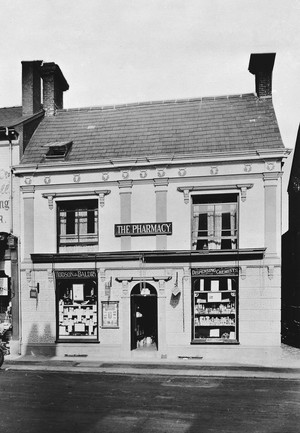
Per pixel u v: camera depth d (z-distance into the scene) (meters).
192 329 17.09
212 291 17.19
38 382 13.20
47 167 18.23
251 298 16.66
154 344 18.19
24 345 18.06
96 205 18.22
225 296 17.12
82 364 15.97
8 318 18.53
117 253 17.41
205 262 17.00
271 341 16.48
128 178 17.70
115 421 9.23
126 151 18.30
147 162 17.52
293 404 10.58
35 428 8.78
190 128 18.81
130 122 19.92
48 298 18.03
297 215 21.81
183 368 15.11
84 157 18.42
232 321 17.03
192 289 17.19
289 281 22.73
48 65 21.61
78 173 18.12
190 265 17.11
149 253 17.19
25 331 18.12
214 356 16.77
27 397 11.30
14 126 18.64
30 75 21.36
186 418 9.45
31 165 18.30
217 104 19.81
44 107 21.67
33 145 19.61
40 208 18.38
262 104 19.20
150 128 19.28
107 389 12.21
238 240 16.94
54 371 14.93
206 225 17.41
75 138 19.64
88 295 18.11
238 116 18.89
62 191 18.19
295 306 20.98
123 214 17.69
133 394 11.61
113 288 17.64
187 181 17.33
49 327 17.95
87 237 18.20
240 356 16.58
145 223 17.45
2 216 18.70
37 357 17.55
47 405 10.52
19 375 14.30
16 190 18.72
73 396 11.41
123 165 17.66
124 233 17.59
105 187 17.92
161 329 17.17
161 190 17.45
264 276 16.61
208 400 10.96
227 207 17.33
